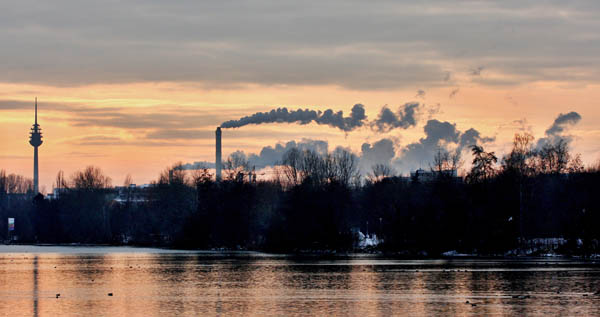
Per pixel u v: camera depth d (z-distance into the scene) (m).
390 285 189.50
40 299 169.12
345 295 171.00
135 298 169.38
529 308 149.50
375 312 146.00
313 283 197.12
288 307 153.25
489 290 177.00
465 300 160.88
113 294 177.12
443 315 142.00
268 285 193.88
